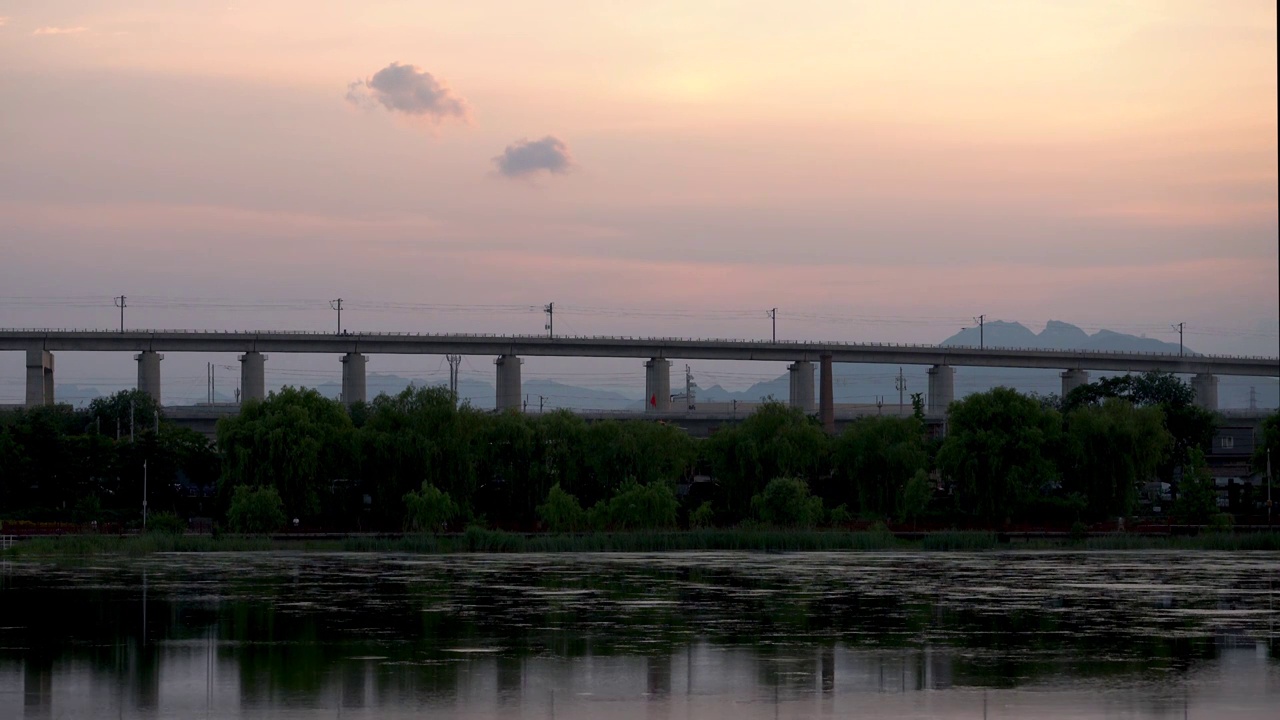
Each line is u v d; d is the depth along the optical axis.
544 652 58.91
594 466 143.50
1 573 96.44
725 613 71.94
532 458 144.25
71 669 54.84
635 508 133.88
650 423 148.62
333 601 77.25
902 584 87.75
